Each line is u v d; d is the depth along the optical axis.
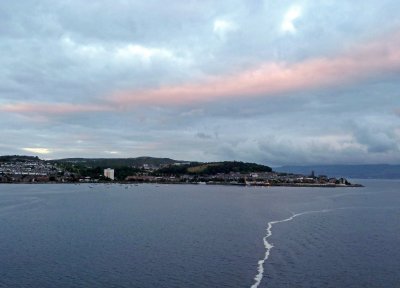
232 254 70.75
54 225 106.38
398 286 53.75
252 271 60.03
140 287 53.44
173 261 65.88
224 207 162.75
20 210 146.62
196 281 55.59
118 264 64.06
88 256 69.31
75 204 174.75
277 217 126.06
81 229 99.12
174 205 172.75
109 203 181.88
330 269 61.00
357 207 162.62
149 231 96.12
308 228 100.81
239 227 103.12
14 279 56.38
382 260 66.31
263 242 81.50
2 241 82.56
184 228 101.25
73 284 54.50
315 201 197.25
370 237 87.44
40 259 67.12
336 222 112.88
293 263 64.44
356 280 56.00
